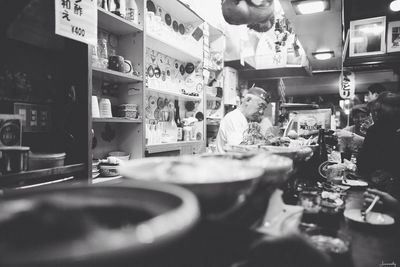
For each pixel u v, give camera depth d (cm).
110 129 303
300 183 192
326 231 102
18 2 175
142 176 73
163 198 54
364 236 114
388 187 202
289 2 351
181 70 426
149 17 312
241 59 516
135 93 302
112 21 269
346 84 585
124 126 309
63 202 52
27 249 32
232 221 76
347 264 85
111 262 29
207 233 73
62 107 222
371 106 343
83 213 47
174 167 85
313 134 306
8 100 197
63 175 206
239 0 266
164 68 386
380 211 145
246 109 342
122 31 297
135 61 300
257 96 336
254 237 77
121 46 307
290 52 586
